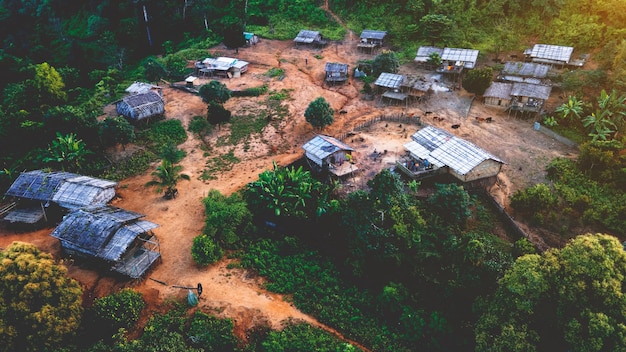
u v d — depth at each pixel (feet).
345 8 346.33
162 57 325.21
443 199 171.63
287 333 145.79
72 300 140.26
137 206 192.85
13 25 394.93
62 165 204.13
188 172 212.64
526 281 123.44
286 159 218.18
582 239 126.00
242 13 353.72
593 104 224.94
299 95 264.31
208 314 149.07
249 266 167.43
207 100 246.06
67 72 293.64
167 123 240.73
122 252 153.99
